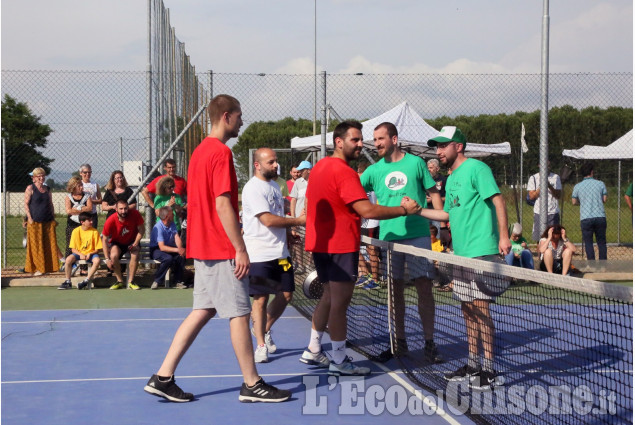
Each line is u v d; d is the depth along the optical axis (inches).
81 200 473.1
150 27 477.7
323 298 239.1
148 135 485.1
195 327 201.2
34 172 455.8
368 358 251.8
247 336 199.3
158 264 478.0
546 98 468.8
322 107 466.3
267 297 250.7
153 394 202.1
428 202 474.9
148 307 372.8
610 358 248.8
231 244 193.9
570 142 1321.4
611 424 174.1
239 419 186.1
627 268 483.5
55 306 376.8
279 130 1059.9
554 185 509.4
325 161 225.6
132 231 439.2
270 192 242.1
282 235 249.0
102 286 452.4
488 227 214.7
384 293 276.5
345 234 223.6
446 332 279.1
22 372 239.1
